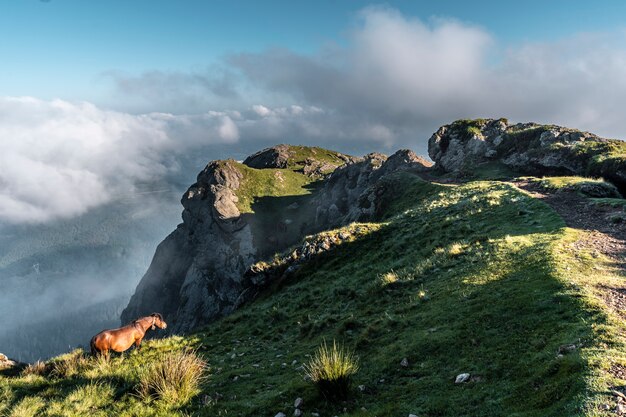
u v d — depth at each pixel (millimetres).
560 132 58844
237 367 15406
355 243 34531
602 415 6355
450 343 11445
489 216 27562
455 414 8164
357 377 11250
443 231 27812
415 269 21703
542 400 7512
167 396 11406
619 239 18078
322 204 137875
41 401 12180
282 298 28188
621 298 11188
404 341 12773
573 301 11203
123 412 10953
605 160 41562
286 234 145000
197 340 20984
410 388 9828
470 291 14859
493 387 8664
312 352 15227
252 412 10398
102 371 14523
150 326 18453
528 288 13172
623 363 7676
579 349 8656
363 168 125062
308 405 10172
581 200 28078
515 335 10641
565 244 17562
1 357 17203
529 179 43375
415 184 59406
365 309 18906
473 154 70438
